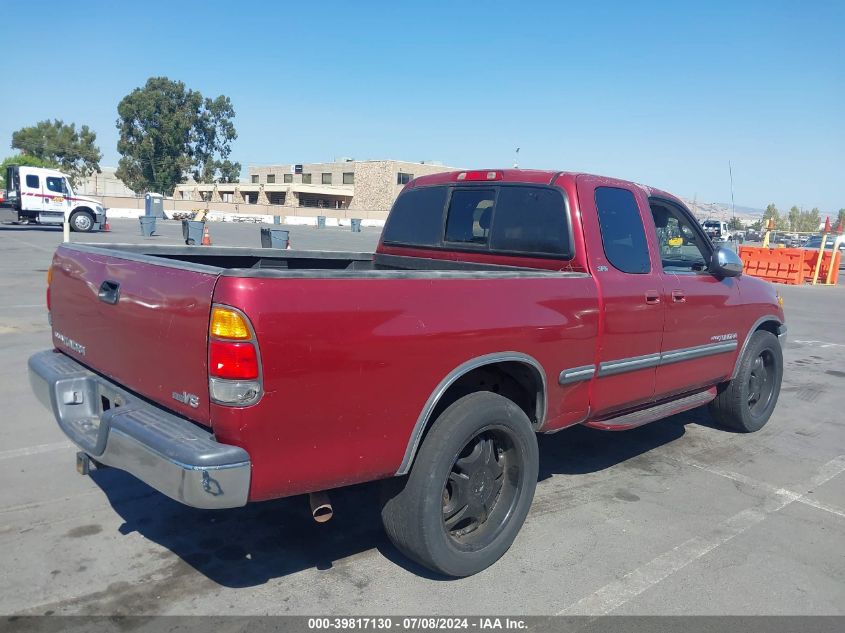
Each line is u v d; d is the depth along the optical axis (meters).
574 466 5.41
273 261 5.20
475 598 3.44
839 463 5.68
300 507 4.43
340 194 79.50
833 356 10.65
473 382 3.90
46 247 21.31
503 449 3.85
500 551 3.75
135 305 3.23
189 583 3.49
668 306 4.81
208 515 4.25
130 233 29.91
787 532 4.32
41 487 4.53
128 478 4.73
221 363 2.73
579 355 4.12
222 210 65.19
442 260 5.07
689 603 3.46
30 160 71.94
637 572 3.75
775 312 6.28
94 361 3.68
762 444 6.12
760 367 6.30
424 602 3.39
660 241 5.36
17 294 12.46
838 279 27.89
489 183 4.90
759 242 42.56
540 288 3.87
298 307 2.83
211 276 2.81
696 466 5.49
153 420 3.04
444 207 5.20
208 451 2.74
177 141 78.38
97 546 3.82
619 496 4.82
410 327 3.19
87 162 83.81
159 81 77.19
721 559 3.93
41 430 5.58
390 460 3.22
